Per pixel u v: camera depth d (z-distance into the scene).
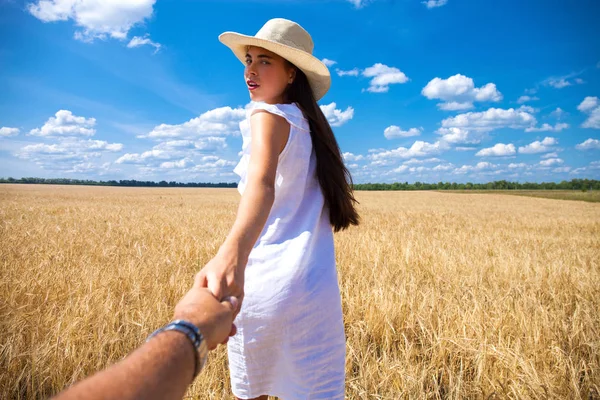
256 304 1.30
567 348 3.17
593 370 2.75
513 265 6.44
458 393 2.53
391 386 2.59
